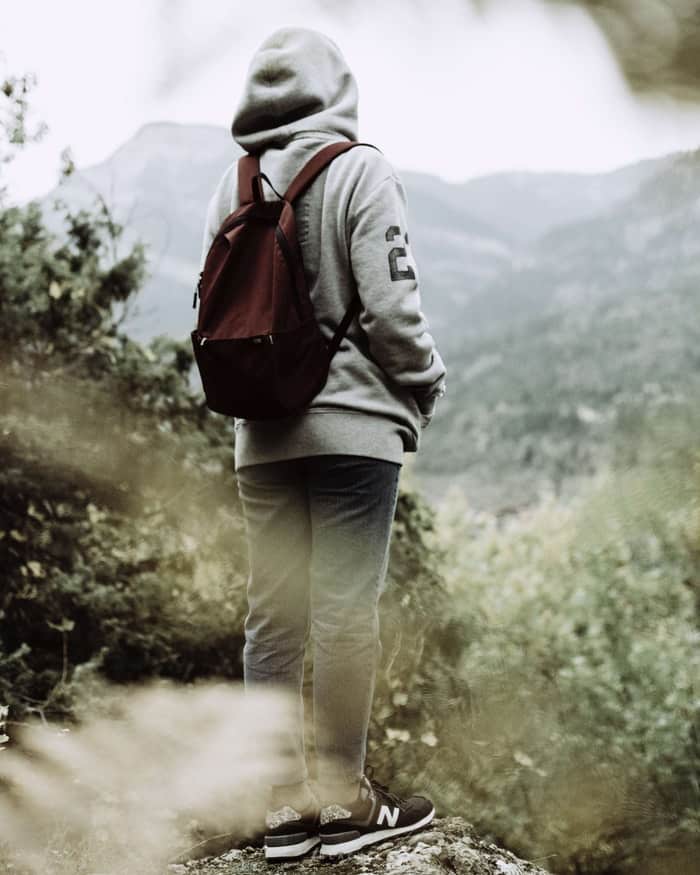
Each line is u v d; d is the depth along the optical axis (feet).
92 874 7.49
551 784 11.87
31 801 8.12
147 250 12.15
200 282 6.29
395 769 10.79
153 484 12.01
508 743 11.75
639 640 17.39
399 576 12.10
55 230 12.21
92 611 11.66
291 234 5.95
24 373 11.46
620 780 12.26
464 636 12.75
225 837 8.59
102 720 9.52
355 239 5.98
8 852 7.43
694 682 15.56
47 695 10.52
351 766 6.32
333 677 6.13
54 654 11.56
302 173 6.16
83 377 11.83
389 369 6.10
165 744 9.25
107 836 8.00
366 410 6.07
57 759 8.77
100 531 12.31
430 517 14.05
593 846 11.72
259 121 6.53
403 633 11.57
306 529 6.45
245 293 6.00
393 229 5.99
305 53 6.40
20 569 11.15
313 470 6.18
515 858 7.40
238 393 5.85
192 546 12.45
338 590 6.12
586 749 12.60
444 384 6.57
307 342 5.89
